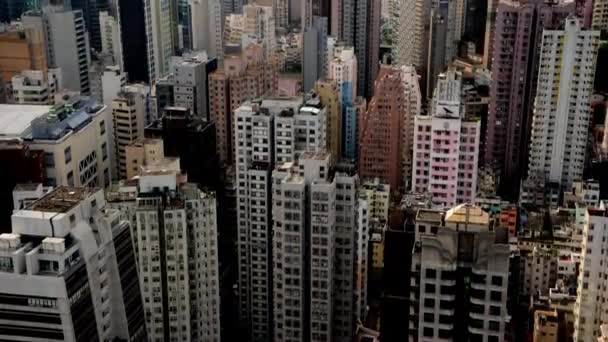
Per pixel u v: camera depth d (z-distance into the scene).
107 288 157.38
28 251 141.25
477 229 149.00
